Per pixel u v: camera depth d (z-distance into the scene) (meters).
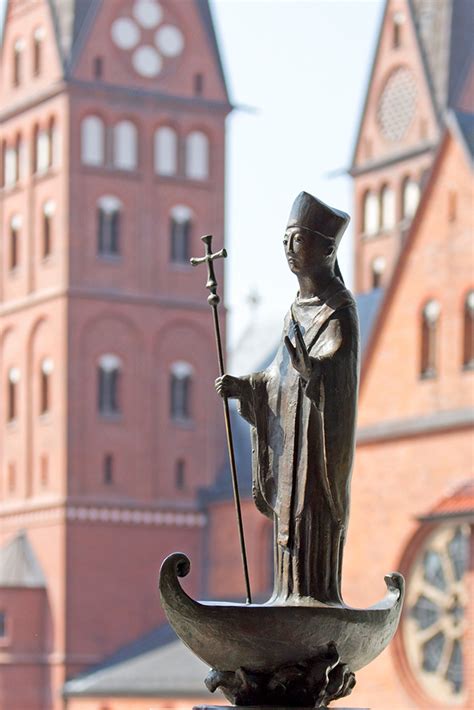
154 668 84.69
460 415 63.62
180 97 96.88
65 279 93.62
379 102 99.44
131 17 96.25
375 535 66.25
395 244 98.25
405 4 98.00
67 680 90.31
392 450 66.00
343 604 10.93
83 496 92.56
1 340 97.31
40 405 94.69
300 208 11.05
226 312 97.12
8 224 97.81
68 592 91.31
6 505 95.94
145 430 94.31
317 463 10.85
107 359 94.12
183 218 96.69
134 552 93.19
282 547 10.97
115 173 95.06
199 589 93.81
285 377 11.02
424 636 63.94
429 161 96.56
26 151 96.94
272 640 10.44
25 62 97.50
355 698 65.75
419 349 65.75
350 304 10.98
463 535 62.91
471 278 64.19
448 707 62.62
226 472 94.88
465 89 96.44
